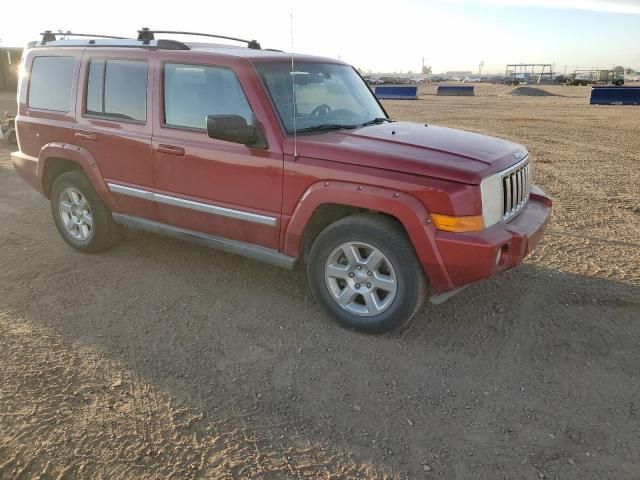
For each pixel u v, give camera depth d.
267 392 3.17
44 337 3.73
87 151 4.89
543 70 102.81
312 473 2.56
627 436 2.81
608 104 29.56
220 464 2.61
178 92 4.27
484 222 3.36
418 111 23.95
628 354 3.55
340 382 3.27
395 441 2.78
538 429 2.87
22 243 5.57
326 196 3.56
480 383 3.26
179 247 5.48
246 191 3.97
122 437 2.78
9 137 11.76
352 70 5.13
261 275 4.82
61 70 5.12
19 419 2.89
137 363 3.45
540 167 10.16
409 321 3.93
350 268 3.72
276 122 3.82
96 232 5.08
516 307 4.20
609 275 4.80
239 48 4.71
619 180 8.94
